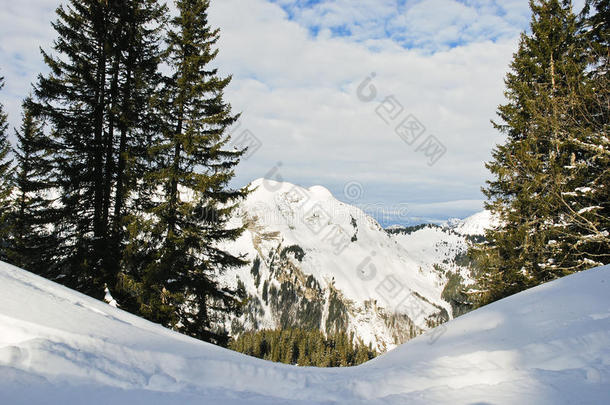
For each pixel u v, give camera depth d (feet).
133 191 39.86
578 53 45.68
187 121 39.24
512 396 10.60
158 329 19.67
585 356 13.32
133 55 40.47
